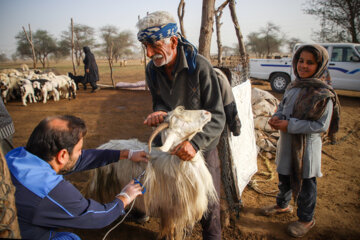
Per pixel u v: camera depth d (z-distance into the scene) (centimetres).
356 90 1075
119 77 2205
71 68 3503
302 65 253
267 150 534
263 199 379
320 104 240
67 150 174
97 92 1401
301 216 295
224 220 309
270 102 625
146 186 235
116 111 938
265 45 4853
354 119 800
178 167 219
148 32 199
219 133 222
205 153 244
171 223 243
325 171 465
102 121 799
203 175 220
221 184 294
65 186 169
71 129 174
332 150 557
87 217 175
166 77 239
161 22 199
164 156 232
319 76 254
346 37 2156
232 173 281
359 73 1050
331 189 404
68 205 167
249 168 376
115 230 316
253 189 407
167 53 210
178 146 196
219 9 550
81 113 912
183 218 233
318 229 312
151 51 209
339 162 500
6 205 112
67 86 1210
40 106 1052
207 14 396
